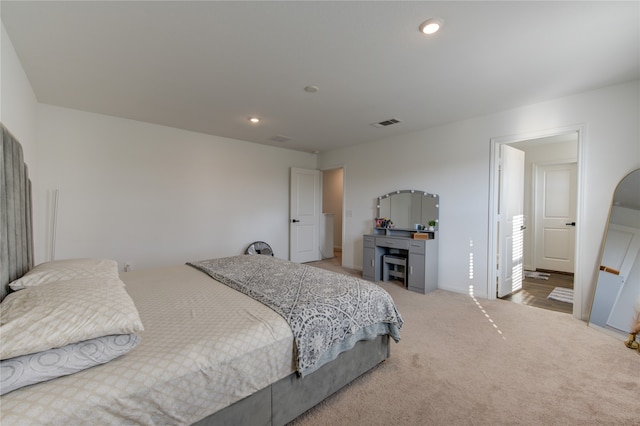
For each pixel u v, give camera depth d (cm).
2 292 144
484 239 351
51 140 320
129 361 106
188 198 426
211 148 448
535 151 503
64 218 329
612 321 245
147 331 130
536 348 223
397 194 445
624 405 158
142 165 383
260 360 129
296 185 555
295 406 146
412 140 426
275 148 533
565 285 413
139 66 233
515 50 207
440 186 394
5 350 84
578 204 282
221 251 462
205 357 115
